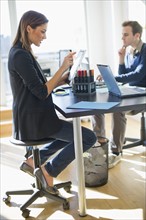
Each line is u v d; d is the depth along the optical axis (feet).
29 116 6.35
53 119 6.47
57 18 16.31
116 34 15.07
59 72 6.43
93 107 5.73
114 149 9.75
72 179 8.80
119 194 7.65
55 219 6.72
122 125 9.59
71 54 6.57
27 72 6.08
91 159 7.90
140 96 6.53
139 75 8.52
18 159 10.87
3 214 7.09
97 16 16.46
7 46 16.33
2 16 16.01
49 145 7.61
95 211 6.93
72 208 7.14
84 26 16.60
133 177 8.60
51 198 7.13
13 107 6.62
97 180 8.07
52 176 7.07
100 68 7.13
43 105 6.37
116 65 15.26
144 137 10.73
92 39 16.63
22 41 6.38
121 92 6.68
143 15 12.83
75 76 7.32
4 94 16.52
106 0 15.71
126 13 14.53
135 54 9.51
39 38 6.48
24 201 7.65
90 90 7.29
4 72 16.49
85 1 16.24
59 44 16.58
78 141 6.31
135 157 10.11
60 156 6.87
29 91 6.34
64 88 8.49
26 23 6.28
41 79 6.61
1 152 11.76
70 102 6.50
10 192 7.59
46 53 16.44
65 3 16.25
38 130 6.37
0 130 14.43
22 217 6.89
